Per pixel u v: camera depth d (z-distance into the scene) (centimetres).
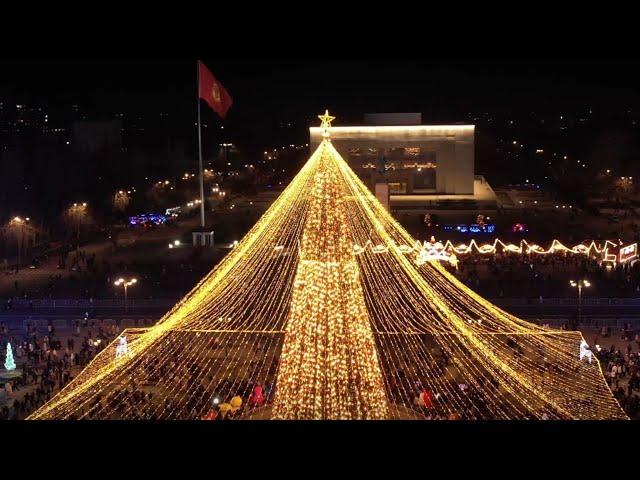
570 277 10494
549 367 6309
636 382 6166
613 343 7881
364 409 4400
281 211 8394
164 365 6438
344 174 4875
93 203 16625
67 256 12694
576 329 8381
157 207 18450
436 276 9156
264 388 5625
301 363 4506
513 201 18925
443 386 5769
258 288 8269
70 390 5950
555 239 12575
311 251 4691
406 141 17662
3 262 12388
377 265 9069
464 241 13262
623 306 9238
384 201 13750
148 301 9588
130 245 13525
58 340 7981
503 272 10750
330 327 4581
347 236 4738
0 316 9294
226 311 7769
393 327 7406
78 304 9631
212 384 5991
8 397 6244
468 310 8000
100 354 6944
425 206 16662
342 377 4447
